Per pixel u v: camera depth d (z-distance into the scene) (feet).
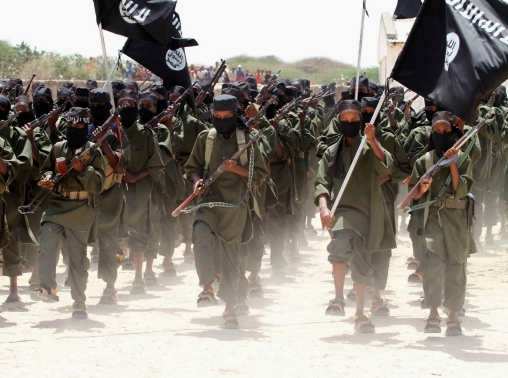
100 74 331.16
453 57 67.62
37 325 73.72
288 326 74.43
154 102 96.84
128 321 75.97
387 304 85.97
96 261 115.14
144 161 90.53
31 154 83.20
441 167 69.41
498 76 66.44
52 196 76.28
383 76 262.26
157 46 109.50
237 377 56.44
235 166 71.26
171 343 65.98
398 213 147.54
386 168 70.49
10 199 82.99
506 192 124.36
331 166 71.77
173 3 95.14
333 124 78.38
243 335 69.67
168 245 103.50
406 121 102.73
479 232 124.47
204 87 113.29
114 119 76.89
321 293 92.48
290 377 56.65
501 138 120.88
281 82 110.83
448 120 70.38
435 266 70.85
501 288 94.94
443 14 67.87
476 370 59.36
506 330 72.84
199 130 105.29
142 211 90.99
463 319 77.56
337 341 68.08
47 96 102.58
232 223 71.82
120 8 93.81
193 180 73.46
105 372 57.36
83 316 76.69
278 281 100.68
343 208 71.72
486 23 67.31
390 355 63.26
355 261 71.82
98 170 75.61
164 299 88.63
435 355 63.52
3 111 81.56
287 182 101.14
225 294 72.79
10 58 323.16
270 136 92.02
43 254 74.08
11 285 84.07
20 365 59.06
